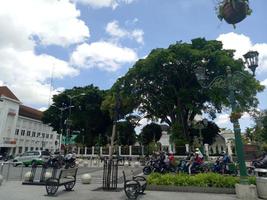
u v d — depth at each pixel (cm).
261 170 1105
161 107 4044
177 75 3581
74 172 1211
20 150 7044
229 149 3284
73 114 5747
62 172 1077
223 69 3078
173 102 3816
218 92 3047
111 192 1125
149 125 4634
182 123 3591
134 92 3847
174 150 3281
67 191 1147
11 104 6444
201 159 1734
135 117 4756
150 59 3381
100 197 1001
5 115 6200
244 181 1009
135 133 5359
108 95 4256
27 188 1212
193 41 3638
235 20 536
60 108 5653
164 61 3362
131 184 1002
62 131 5909
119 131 5034
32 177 1383
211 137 4128
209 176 1224
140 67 3559
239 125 1052
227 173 1645
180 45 3381
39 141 8056
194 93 3388
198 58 3186
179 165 1781
